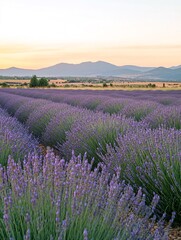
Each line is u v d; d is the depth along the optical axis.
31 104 15.71
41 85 91.00
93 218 2.39
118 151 5.14
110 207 2.54
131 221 2.50
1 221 2.29
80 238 2.17
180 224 4.08
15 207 2.39
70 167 3.08
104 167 3.22
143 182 4.39
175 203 4.06
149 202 4.20
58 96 26.89
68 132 7.66
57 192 2.56
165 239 2.53
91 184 2.77
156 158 4.42
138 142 4.93
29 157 3.32
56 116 10.04
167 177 4.14
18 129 7.75
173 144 4.64
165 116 9.12
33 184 2.60
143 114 12.06
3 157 4.84
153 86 96.06
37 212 2.26
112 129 6.44
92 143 6.13
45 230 2.21
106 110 14.84
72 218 2.24
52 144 9.13
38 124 10.82
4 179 2.92
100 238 2.29
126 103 15.44
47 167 2.95
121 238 2.30
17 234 2.14
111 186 2.69
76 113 9.76
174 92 44.09
